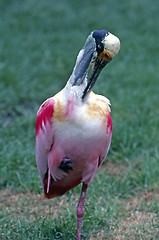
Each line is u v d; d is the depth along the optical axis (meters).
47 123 7.84
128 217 9.76
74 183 8.80
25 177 11.48
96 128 7.71
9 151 12.53
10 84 17.77
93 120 7.68
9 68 19.03
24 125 14.62
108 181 11.19
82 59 7.76
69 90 7.69
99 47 7.57
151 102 16.28
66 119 7.63
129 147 13.05
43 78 18.44
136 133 13.49
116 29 24.69
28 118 14.96
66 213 9.66
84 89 7.69
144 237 8.75
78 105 7.63
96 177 11.34
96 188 10.79
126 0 29.14
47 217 9.64
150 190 11.01
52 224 9.10
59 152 7.93
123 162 12.52
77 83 7.71
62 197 10.60
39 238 8.55
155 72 19.17
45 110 7.93
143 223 9.38
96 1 28.98
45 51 21.34
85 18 26.06
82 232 8.99
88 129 7.66
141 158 12.65
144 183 11.27
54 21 25.69
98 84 17.83
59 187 8.88
